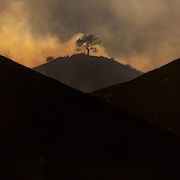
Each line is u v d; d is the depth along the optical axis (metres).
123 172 37.69
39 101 37.00
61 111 39.75
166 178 45.41
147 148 53.06
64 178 27.73
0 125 27.28
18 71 39.81
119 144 46.06
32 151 27.05
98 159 36.03
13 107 31.28
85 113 46.50
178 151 62.28
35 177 24.86
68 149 32.62
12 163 24.22
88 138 39.59
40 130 31.12
